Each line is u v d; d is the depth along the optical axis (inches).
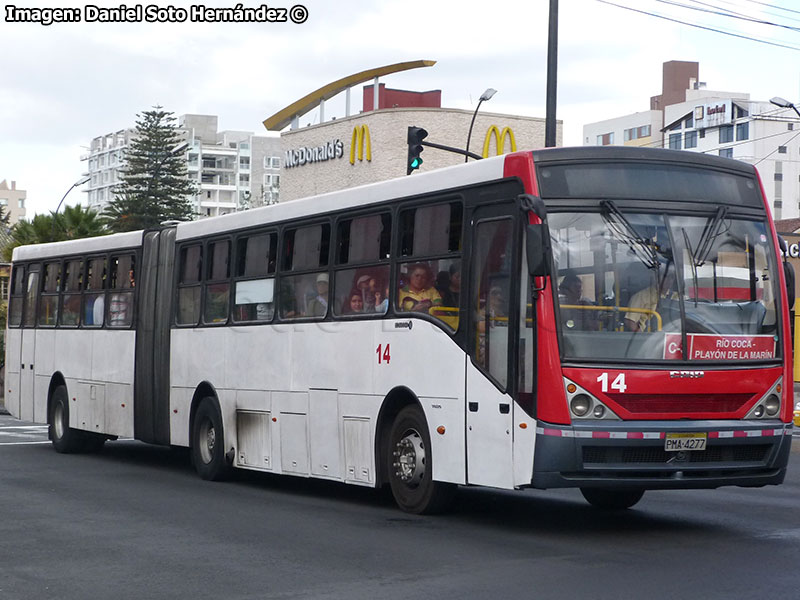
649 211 426.6
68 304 846.5
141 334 740.0
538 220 412.2
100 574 361.7
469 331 452.1
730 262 433.4
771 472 433.1
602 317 414.0
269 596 325.1
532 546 406.0
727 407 422.9
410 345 488.1
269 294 602.9
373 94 2172.7
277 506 534.0
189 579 352.2
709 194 437.1
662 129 5359.3
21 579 354.6
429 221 483.5
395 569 363.6
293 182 2143.2
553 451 406.0
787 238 2201.0
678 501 550.6
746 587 327.3
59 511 514.9
